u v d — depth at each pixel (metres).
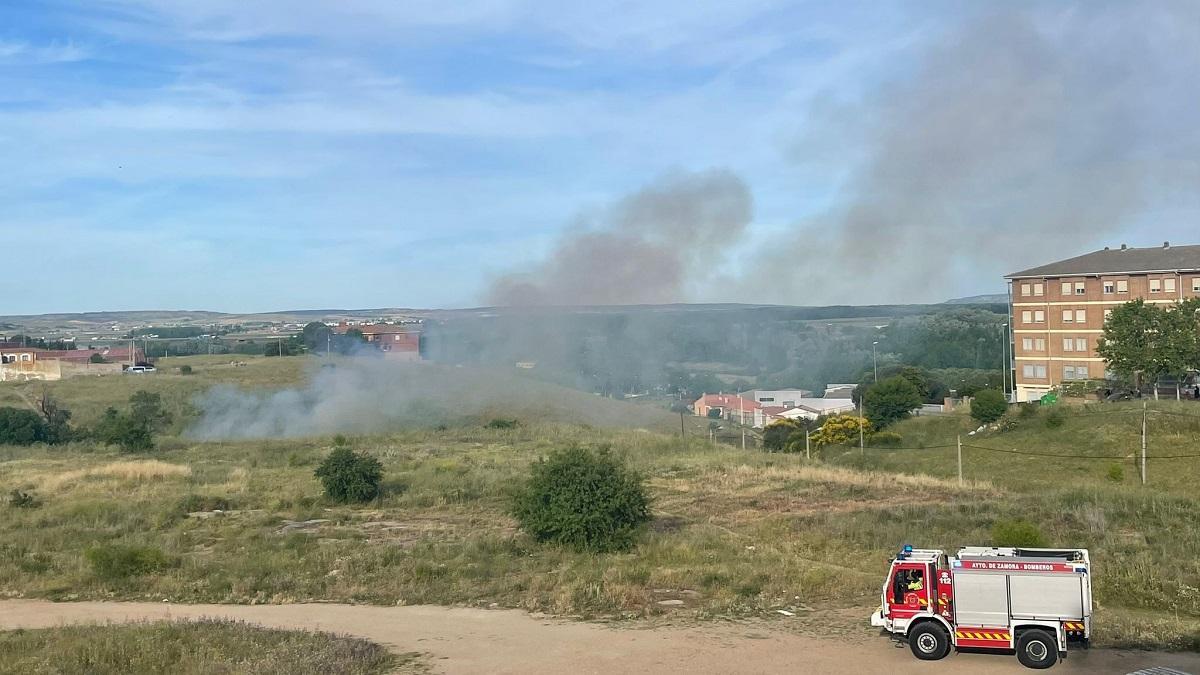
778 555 27.94
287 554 29.27
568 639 20.12
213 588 25.67
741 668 17.78
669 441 61.41
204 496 40.50
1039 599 17.81
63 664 17.61
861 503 37.16
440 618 22.36
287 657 17.95
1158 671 14.94
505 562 27.78
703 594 23.88
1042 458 52.12
